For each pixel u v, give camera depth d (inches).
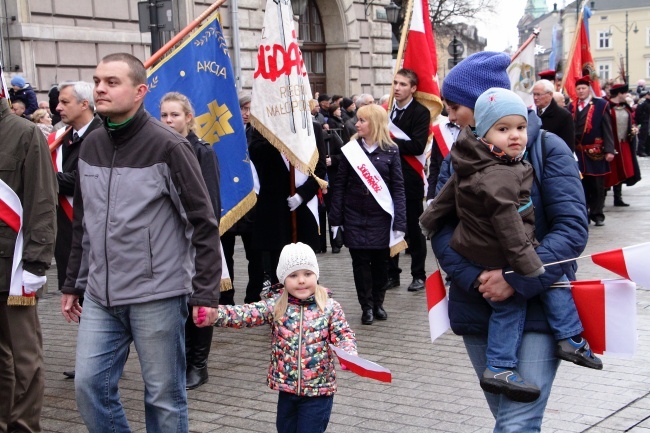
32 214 173.9
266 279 348.8
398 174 290.0
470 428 191.5
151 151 151.3
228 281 255.3
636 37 3690.9
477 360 139.2
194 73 256.7
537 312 131.0
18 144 175.0
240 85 711.1
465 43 2048.5
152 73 251.9
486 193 123.4
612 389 216.8
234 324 161.0
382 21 1003.3
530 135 131.9
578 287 129.5
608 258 127.3
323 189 283.6
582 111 495.5
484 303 135.1
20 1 540.1
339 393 218.4
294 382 160.6
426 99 332.8
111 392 155.3
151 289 150.6
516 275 125.3
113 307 152.5
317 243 290.2
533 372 130.0
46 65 559.8
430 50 334.6
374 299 296.5
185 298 155.8
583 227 129.1
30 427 180.4
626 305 127.4
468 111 141.3
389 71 1017.5
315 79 925.2
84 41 582.6
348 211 289.0
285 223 284.7
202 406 212.5
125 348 157.4
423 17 335.9
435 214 135.6
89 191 153.6
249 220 290.2
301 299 161.5
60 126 390.9
